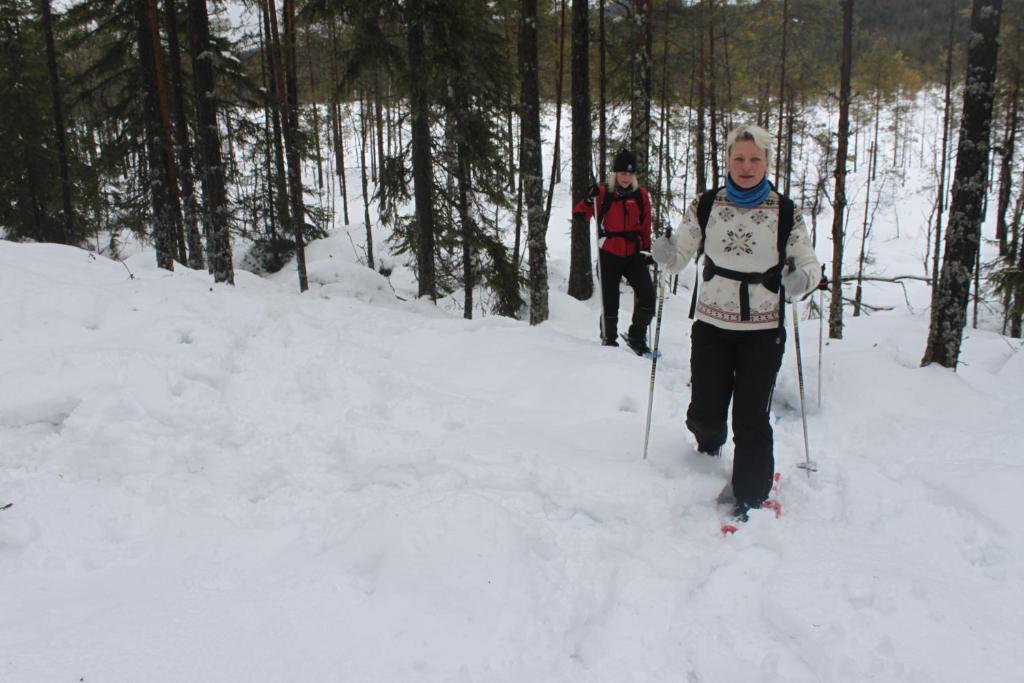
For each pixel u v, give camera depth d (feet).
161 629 6.69
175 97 48.57
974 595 8.11
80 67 76.54
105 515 9.13
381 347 18.94
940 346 17.67
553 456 12.00
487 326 20.94
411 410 14.20
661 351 21.02
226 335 17.57
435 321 21.86
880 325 31.89
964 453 12.45
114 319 18.02
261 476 11.06
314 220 66.18
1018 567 8.70
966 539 9.39
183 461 11.44
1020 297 26.40
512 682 6.37
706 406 11.22
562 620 7.40
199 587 7.77
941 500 10.46
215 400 14.35
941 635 7.21
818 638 7.20
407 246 45.14
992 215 111.45
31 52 61.11
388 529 8.29
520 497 9.80
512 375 17.10
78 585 7.80
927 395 15.60
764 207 10.31
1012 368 21.15
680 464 12.12
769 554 9.01
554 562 8.43
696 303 11.50
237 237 61.00
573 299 38.52
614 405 15.39
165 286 21.17
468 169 38.34
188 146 48.85
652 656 7.00
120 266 24.17
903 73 134.82
